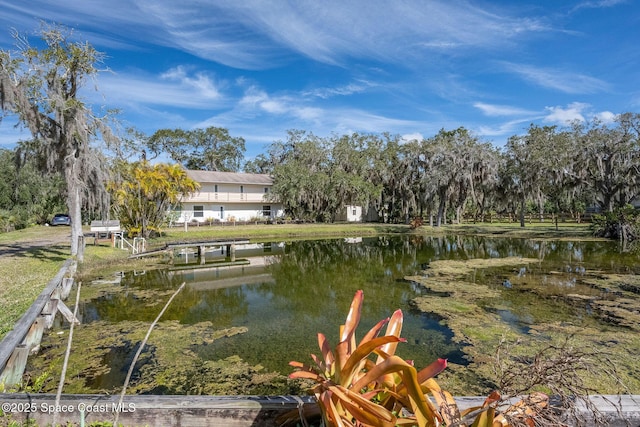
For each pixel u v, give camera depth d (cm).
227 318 732
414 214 3541
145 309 798
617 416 205
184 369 491
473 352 548
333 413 167
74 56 1104
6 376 374
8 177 2820
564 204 3772
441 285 1020
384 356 169
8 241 1714
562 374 175
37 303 573
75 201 1200
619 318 705
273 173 3547
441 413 169
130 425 221
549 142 2650
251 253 1792
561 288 964
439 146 2967
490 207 3969
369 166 3609
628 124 2367
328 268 1338
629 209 2122
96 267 1276
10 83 1005
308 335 633
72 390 430
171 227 2700
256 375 474
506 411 168
